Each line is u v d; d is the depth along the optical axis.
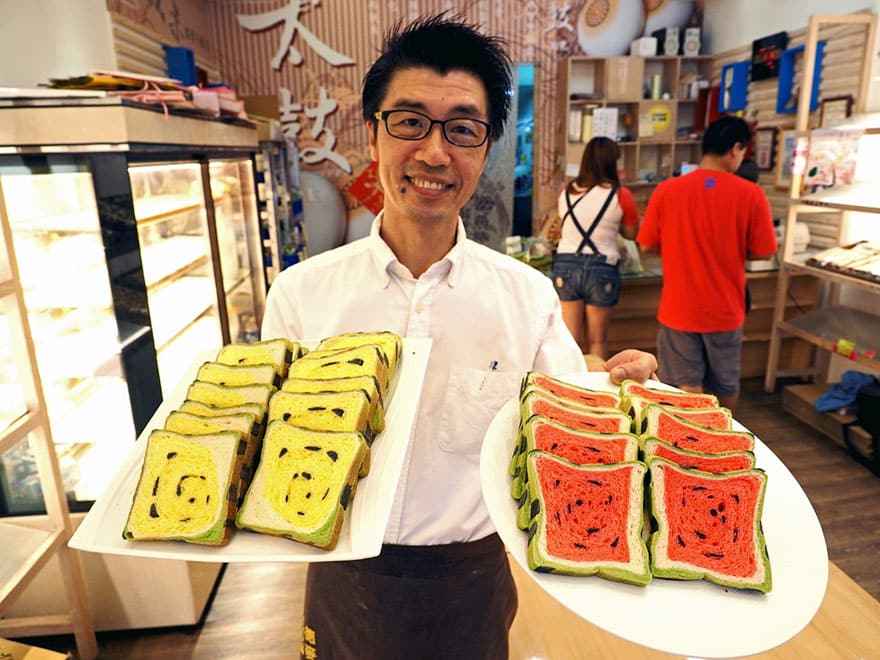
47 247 1.77
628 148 5.27
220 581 2.36
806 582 0.74
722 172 2.87
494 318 1.11
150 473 0.82
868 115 3.31
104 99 1.63
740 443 0.96
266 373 0.98
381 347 0.99
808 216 4.07
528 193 5.67
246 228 3.31
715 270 2.93
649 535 0.82
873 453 3.00
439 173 0.95
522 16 5.16
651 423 0.97
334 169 5.42
